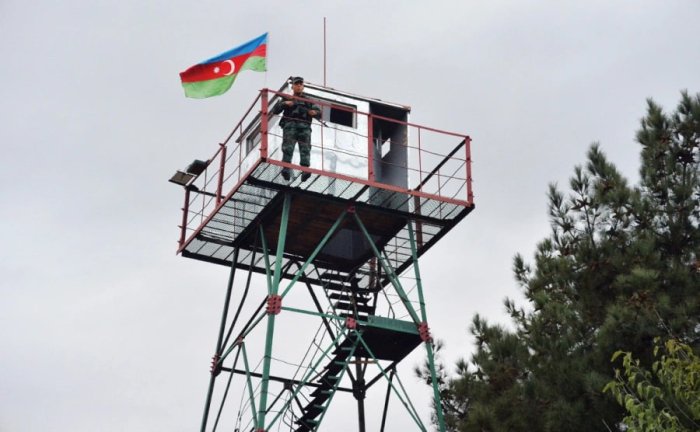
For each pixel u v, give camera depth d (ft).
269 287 93.76
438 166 100.83
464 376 108.88
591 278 105.50
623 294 100.63
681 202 107.65
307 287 105.29
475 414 99.91
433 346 109.91
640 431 72.74
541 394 99.25
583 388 97.66
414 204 99.66
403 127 102.47
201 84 103.65
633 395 76.54
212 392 99.04
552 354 101.09
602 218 109.40
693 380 74.38
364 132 99.30
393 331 95.40
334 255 105.81
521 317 111.14
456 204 98.02
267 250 96.63
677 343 81.30
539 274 109.70
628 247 104.58
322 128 97.66
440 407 93.76
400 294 96.37
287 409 91.97
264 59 102.78
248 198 96.94
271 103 99.81
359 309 103.91
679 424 75.77
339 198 96.48
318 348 95.35
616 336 96.48
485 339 109.91
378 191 97.96
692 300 97.71
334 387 93.40
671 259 105.50
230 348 97.19
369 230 101.86
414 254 98.37
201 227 100.17
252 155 101.45
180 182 104.32
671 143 110.83
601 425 95.50
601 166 110.32
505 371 104.22
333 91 100.68
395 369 99.40
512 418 99.19
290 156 93.86
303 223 99.66
